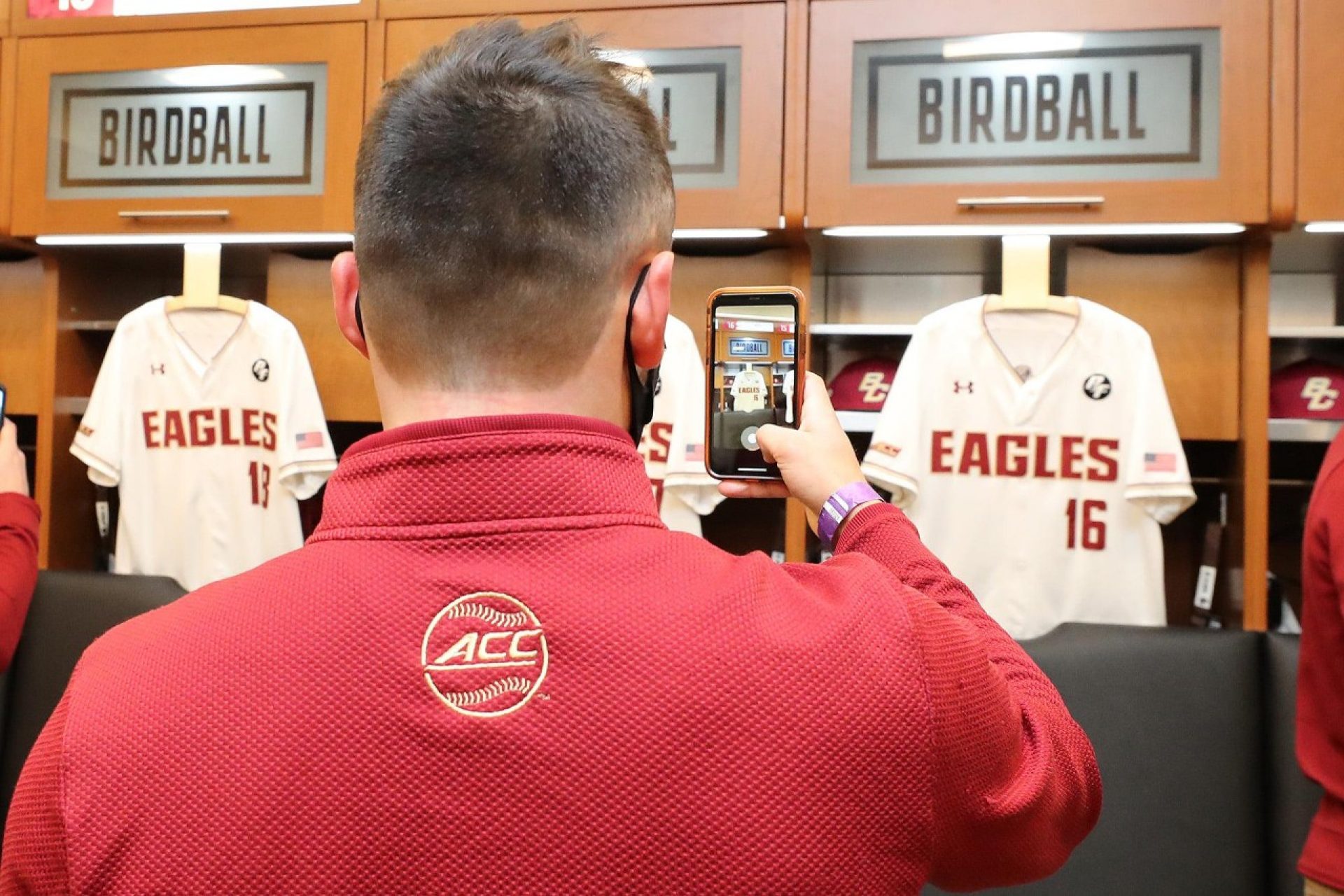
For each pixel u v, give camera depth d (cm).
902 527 52
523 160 42
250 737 35
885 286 213
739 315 72
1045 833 43
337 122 176
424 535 38
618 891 34
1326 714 119
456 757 34
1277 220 153
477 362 42
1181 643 158
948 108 162
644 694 35
